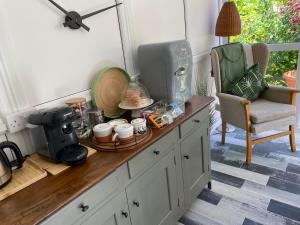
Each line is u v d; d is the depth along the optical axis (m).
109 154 1.10
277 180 2.00
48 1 1.18
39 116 1.04
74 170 1.00
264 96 2.48
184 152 1.53
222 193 1.92
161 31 1.94
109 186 1.00
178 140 1.45
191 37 2.35
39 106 1.21
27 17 1.12
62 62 1.29
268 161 2.26
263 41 2.76
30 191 0.90
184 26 2.23
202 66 2.64
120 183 1.06
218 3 2.79
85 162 1.05
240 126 2.24
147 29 1.80
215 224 1.64
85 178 0.93
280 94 2.31
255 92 2.39
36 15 1.15
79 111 1.27
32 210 0.79
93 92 1.41
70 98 1.34
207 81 2.78
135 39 1.71
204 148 1.78
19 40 1.11
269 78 2.80
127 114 1.55
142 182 1.19
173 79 1.51
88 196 0.92
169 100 1.55
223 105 2.38
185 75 1.62
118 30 1.58
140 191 1.19
